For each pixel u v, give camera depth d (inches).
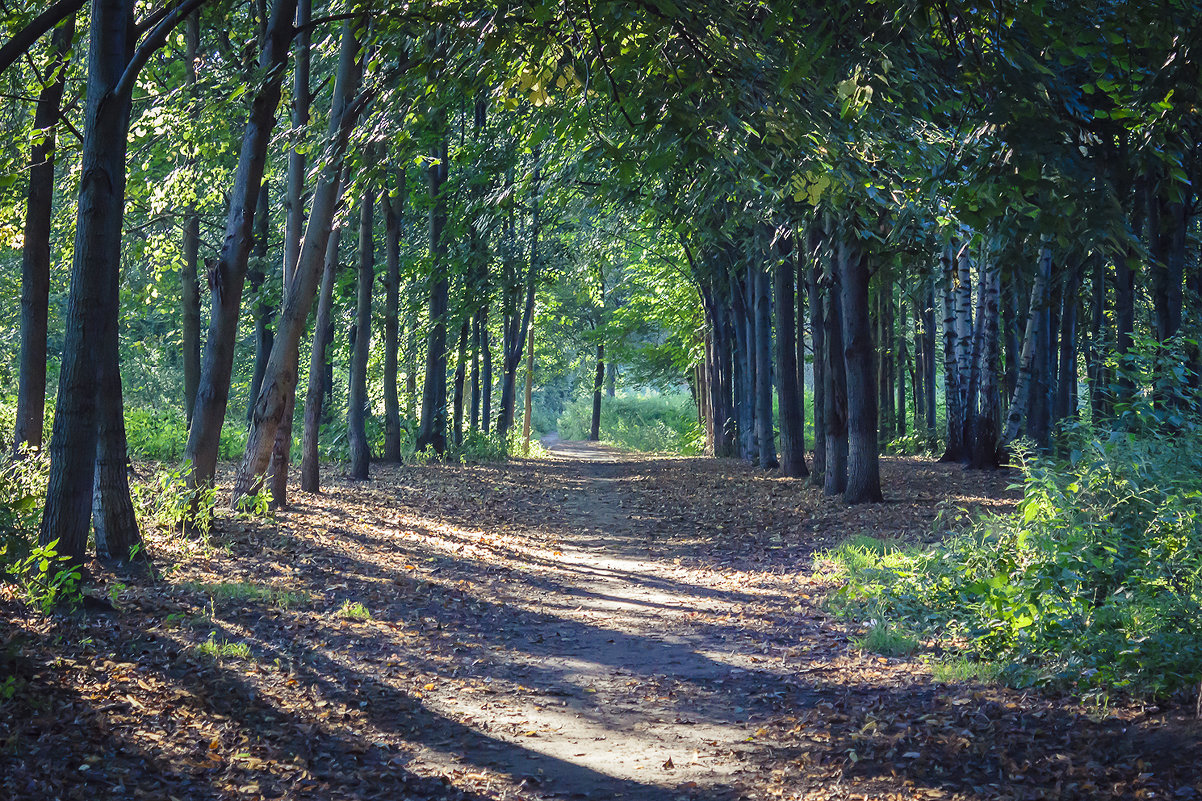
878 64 271.9
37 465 432.5
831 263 713.6
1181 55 255.1
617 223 1033.5
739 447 1405.0
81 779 180.7
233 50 738.2
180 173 706.8
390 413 1066.7
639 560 543.2
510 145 772.6
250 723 226.7
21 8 441.4
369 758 215.3
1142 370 385.4
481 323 1375.5
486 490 877.8
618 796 196.9
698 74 276.1
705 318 1438.2
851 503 673.6
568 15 269.1
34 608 293.0
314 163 520.7
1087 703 234.7
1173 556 295.1
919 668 289.4
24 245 535.2
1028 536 330.3
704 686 283.3
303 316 594.9
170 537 447.8
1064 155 236.8
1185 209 502.6
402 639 327.6
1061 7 275.6
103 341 341.4
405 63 421.7
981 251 586.2
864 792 191.5
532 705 262.8
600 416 2516.0
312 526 551.8
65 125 501.4
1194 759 186.1
